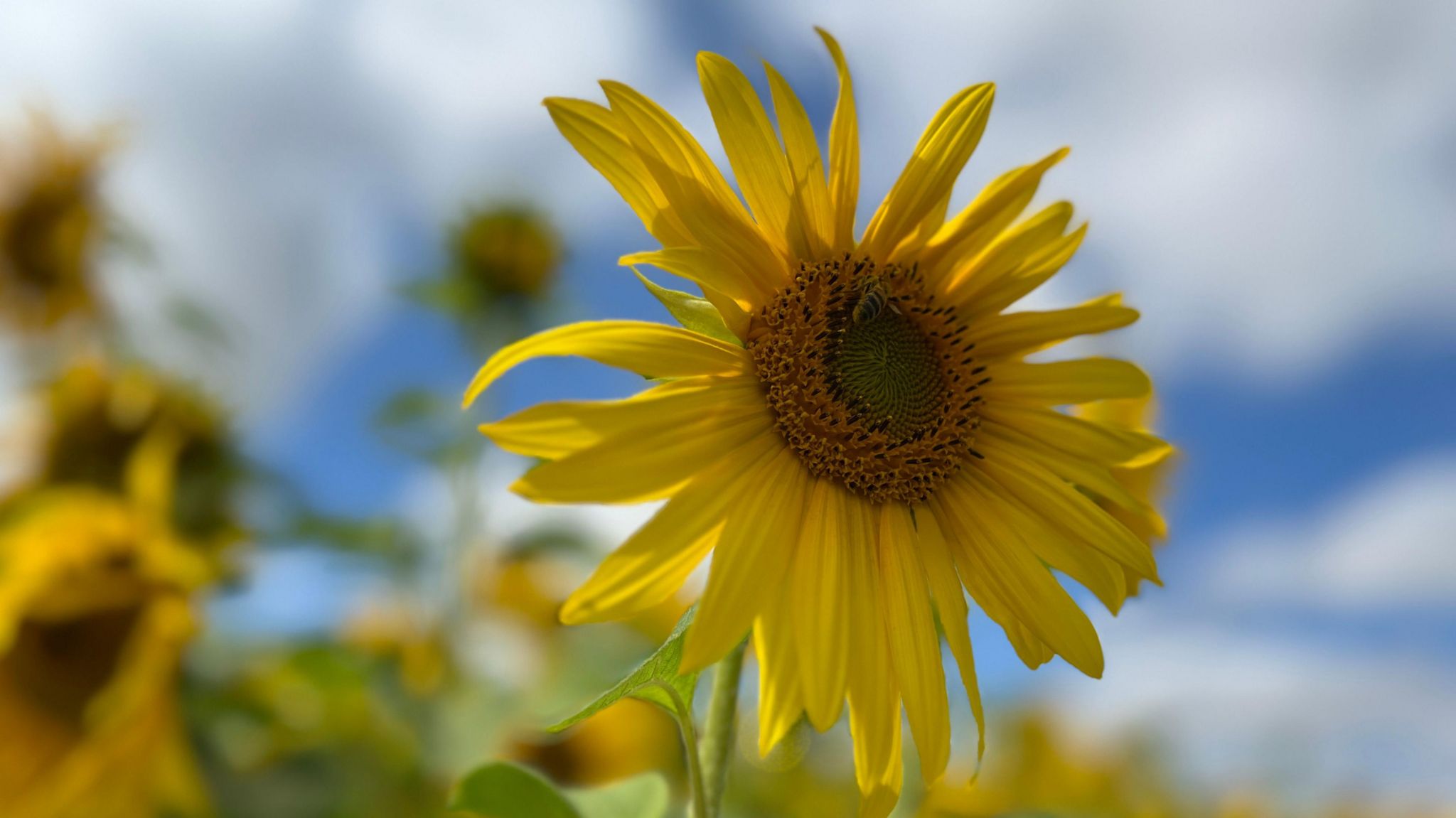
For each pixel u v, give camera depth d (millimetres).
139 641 760
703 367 580
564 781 884
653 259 564
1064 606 593
